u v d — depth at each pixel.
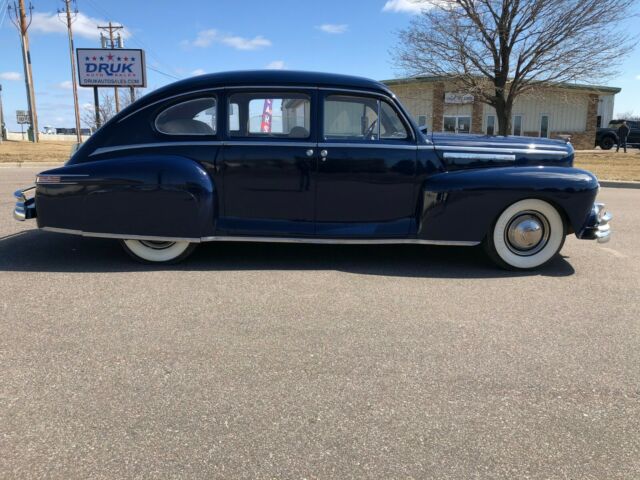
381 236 4.82
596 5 15.80
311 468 2.10
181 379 2.76
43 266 4.76
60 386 2.67
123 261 4.96
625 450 2.24
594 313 3.80
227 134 4.68
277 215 4.78
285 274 4.64
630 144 30.84
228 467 2.10
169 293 4.08
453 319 3.64
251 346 3.15
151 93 4.75
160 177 4.54
